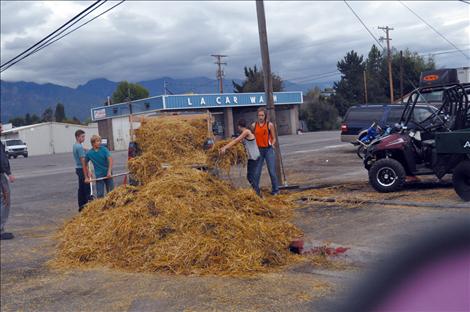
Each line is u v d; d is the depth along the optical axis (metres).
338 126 66.12
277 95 54.47
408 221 7.79
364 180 12.62
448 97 10.22
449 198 9.34
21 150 52.69
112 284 6.52
